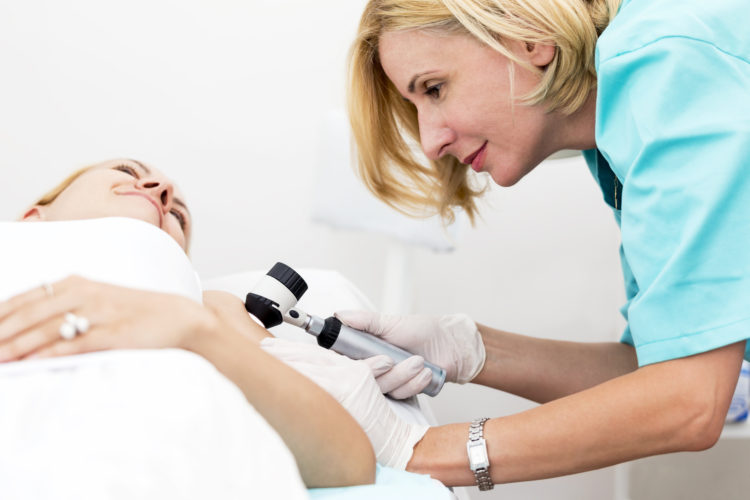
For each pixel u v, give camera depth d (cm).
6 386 57
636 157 88
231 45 208
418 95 106
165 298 67
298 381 72
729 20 88
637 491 185
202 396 56
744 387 171
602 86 92
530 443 86
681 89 85
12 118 203
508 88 100
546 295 216
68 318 64
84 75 204
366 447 76
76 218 107
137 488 50
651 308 85
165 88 207
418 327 116
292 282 99
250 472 55
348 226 173
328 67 210
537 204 215
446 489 75
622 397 84
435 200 134
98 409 54
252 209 213
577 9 97
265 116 211
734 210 81
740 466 175
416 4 99
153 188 111
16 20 201
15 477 51
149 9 204
